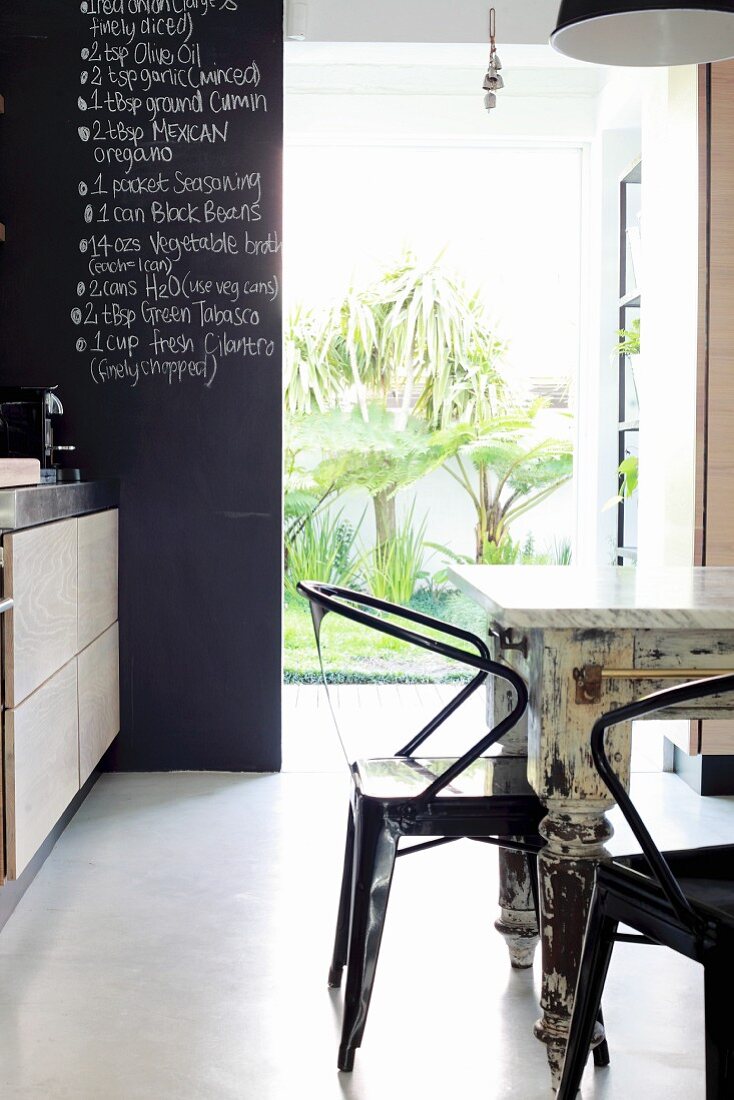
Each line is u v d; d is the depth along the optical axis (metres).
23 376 4.07
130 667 4.11
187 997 2.39
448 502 6.27
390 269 6.16
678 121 3.93
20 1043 2.19
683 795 3.94
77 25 4.01
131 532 4.09
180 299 4.07
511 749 2.40
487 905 2.92
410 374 6.19
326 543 6.22
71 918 2.81
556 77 5.45
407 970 2.53
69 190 4.04
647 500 4.37
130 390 4.08
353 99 5.49
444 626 2.42
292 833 3.46
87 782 3.83
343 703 5.42
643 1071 2.12
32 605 2.74
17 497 2.58
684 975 2.55
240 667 4.12
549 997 1.99
